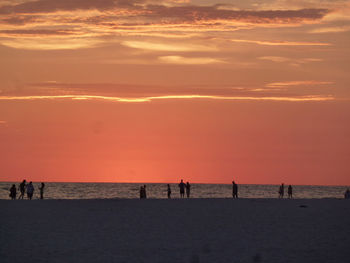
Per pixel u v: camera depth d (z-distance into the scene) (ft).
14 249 156.76
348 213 266.77
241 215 254.06
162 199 363.15
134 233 194.18
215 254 155.22
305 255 153.48
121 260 144.87
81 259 144.97
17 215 237.25
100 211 263.70
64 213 250.78
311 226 216.54
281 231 202.49
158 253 156.04
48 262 140.05
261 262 143.33
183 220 233.14
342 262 143.64
